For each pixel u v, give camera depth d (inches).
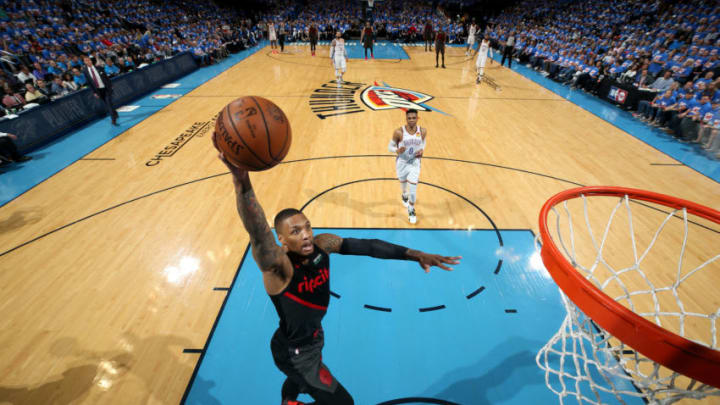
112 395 114.0
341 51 486.9
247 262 171.2
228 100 419.2
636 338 64.4
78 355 126.6
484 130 333.7
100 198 223.3
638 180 245.4
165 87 478.3
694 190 233.3
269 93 447.2
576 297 73.9
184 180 244.1
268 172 253.8
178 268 167.5
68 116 331.9
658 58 436.1
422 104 409.7
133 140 308.5
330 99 423.5
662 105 341.4
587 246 181.2
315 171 255.6
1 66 385.7
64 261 171.8
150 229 194.7
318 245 72.9
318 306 73.3
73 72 406.0
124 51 511.8
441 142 305.7
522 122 356.2
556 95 454.9
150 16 749.3
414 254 67.6
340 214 206.1
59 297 151.2
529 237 187.5
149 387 116.6
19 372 120.7
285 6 1147.3
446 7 1252.5
